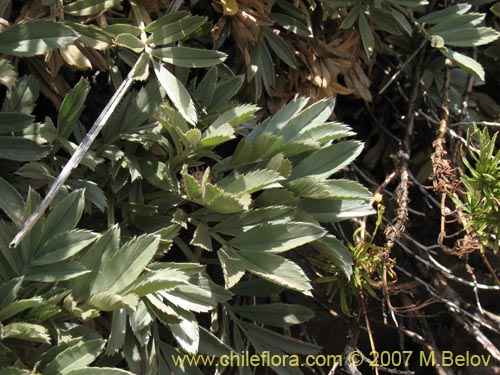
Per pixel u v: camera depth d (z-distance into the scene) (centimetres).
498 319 38
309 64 38
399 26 42
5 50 29
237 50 38
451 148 41
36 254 27
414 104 41
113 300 26
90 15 32
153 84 33
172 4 34
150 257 27
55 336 28
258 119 37
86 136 28
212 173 33
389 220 41
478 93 44
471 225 36
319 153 33
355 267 34
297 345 34
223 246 31
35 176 29
